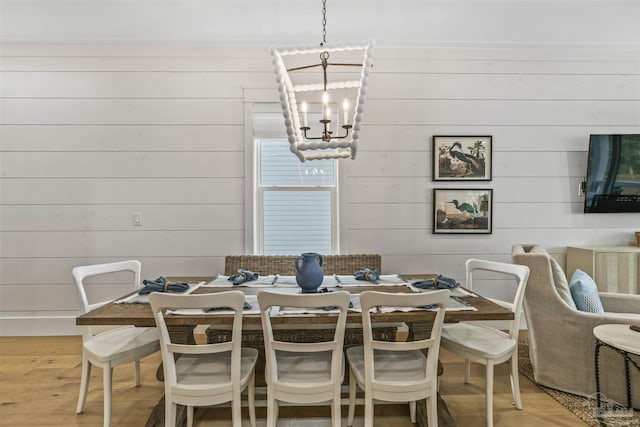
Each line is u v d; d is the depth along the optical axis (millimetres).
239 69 3002
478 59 3057
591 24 2904
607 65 3082
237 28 2885
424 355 1760
